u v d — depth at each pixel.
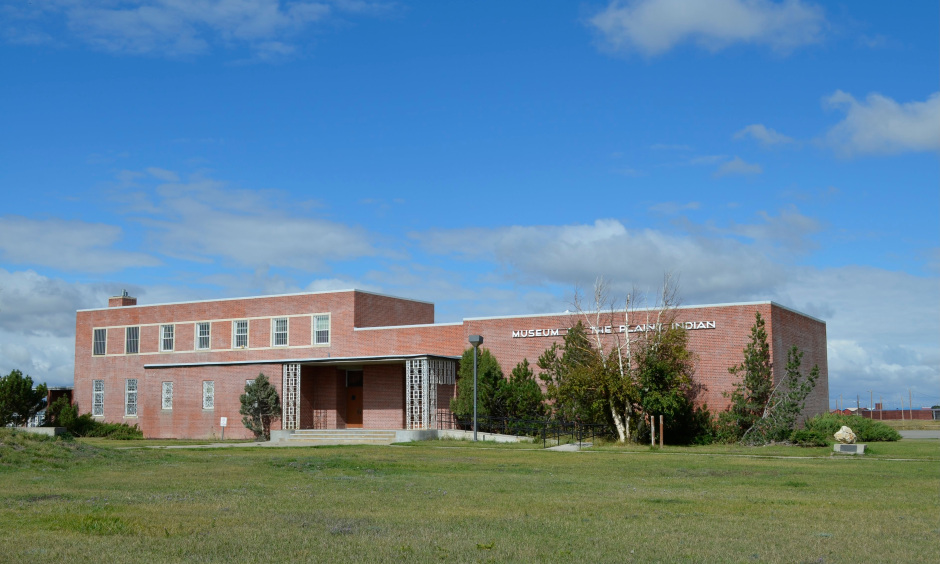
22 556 10.25
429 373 44.28
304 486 18.92
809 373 44.19
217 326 55.56
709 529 13.01
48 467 23.09
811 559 10.86
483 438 40.62
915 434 52.72
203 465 24.66
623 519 13.99
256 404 46.34
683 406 39.19
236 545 11.10
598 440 39.53
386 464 25.58
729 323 40.62
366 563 10.15
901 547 11.77
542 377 42.91
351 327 51.00
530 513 14.61
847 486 20.27
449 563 10.25
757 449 35.12
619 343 39.84
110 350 59.44
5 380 52.50
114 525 12.48
